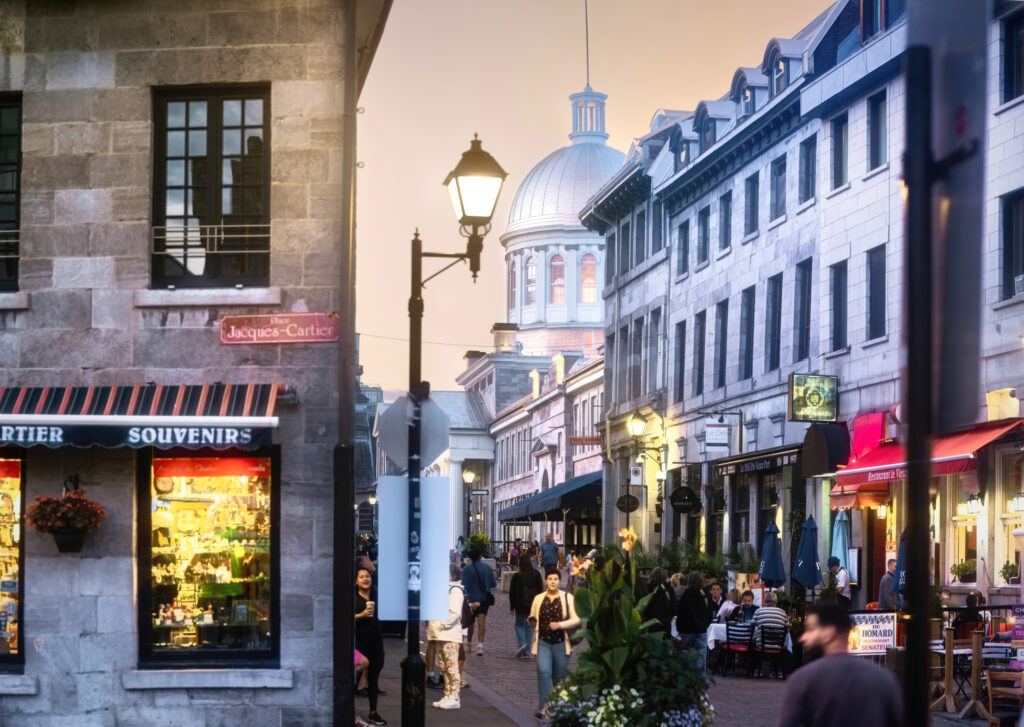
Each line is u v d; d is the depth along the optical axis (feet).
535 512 194.39
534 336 414.21
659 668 37.63
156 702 45.11
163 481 46.39
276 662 45.68
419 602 41.98
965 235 13.23
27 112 47.01
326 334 46.14
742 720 57.26
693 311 150.51
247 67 46.83
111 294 46.50
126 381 46.16
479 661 85.97
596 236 415.03
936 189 13.75
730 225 140.15
